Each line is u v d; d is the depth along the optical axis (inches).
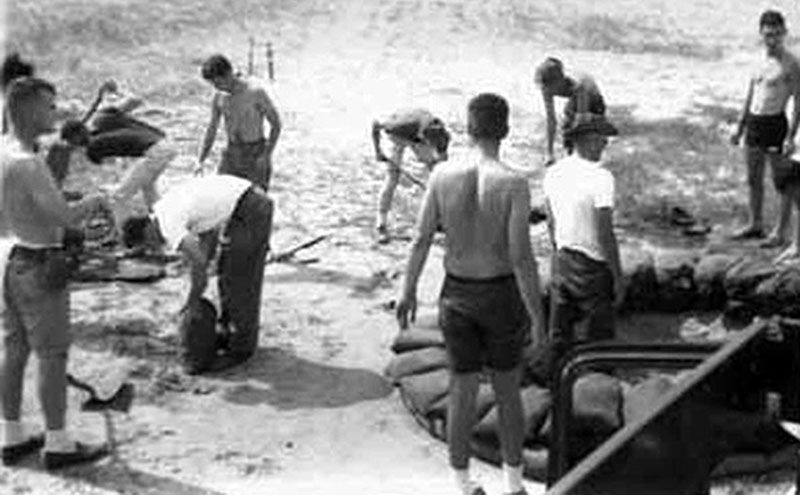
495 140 272.1
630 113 682.8
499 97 272.8
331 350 379.9
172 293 422.0
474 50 848.9
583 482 108.7
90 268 434.9
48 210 286.4
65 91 693.3
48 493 292.2
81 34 819.4
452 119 661.9
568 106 462.0
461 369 277.6
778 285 383.2
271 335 389.4
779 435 161.5
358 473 306.0
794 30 905.5
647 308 400.2
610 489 112.4
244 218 354.0
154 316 401.1
